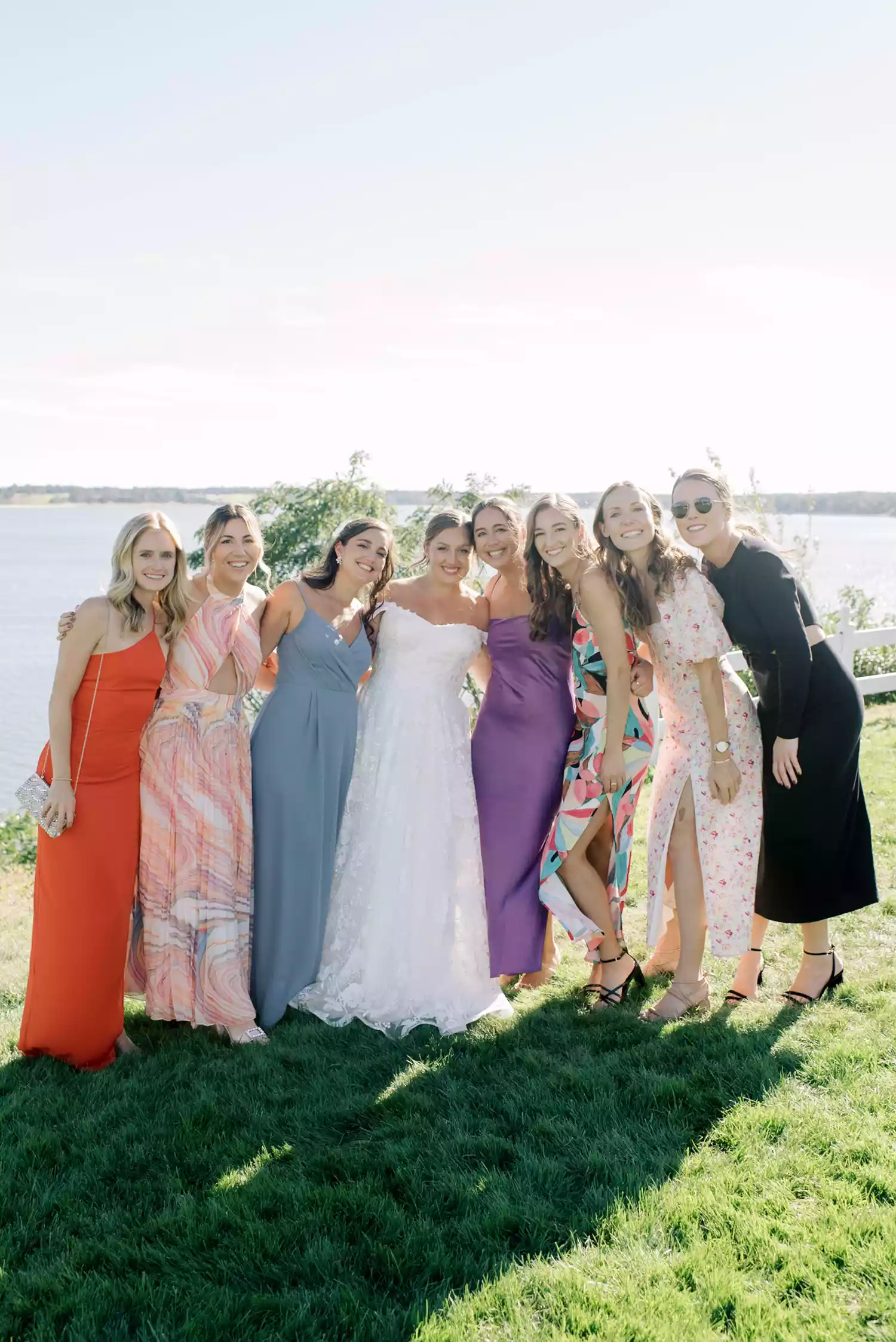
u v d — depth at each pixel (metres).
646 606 4.20
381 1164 3.16
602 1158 3.13
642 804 8.21
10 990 4.84
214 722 4.11
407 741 4.60
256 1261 2.72
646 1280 2.60
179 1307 2.55
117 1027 3.92
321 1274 2.66
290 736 4.40
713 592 4.20
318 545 13.19
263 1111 3.50
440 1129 3.36
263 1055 3.97
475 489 12.54
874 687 11.57
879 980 4.37
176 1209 2.94
